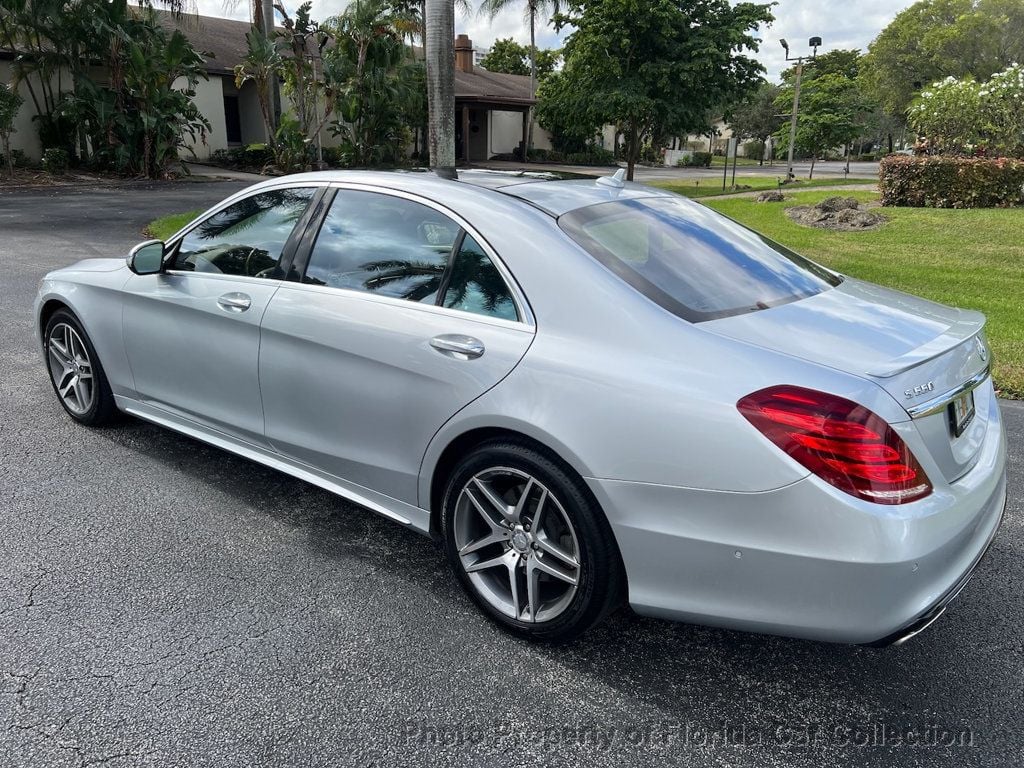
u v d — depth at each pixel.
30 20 21.67
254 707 2.45
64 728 2.33
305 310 3.25
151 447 4.41
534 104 39.75
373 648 2.75
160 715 2.40
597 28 22.27
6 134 21.25
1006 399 5.64
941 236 12.71
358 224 3.25
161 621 2.86
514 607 2.80
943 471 2.36
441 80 10.25
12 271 9.31
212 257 3.76
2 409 4.91
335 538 3.51
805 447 2.16
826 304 2.79
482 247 2.85
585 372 2.49
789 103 35.28
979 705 2.54
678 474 2.32
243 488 3.96
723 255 3.03
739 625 2.35
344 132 26.12
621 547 2.46
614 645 2.82
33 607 2.92
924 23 64.50
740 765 2.27
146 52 23.23
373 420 3.07
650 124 23.94
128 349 4.12
